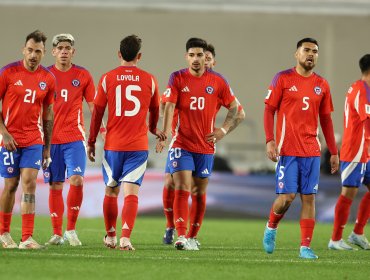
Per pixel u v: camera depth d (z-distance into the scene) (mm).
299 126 34062
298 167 34156
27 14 102750
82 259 30812
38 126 34094
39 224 54031
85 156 39594
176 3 104562
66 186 67625
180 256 33750
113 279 26344
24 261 29500
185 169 37156
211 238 46844
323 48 105250
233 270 29312
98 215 68688
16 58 102562
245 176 71500
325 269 30516
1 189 66312
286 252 37906
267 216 71125
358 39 105312
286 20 105562
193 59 36969
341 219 41031
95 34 103500
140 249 36938
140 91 35062
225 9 105125
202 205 38312
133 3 104188
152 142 89188
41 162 35375
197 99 37219
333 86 104875
